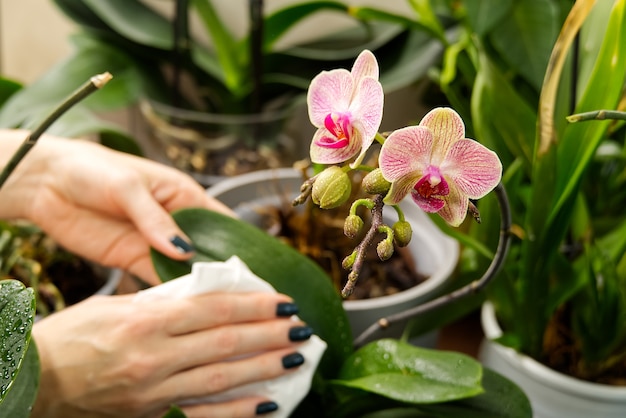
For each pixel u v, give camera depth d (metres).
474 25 0.83
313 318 0.73
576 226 0.81
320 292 0.74
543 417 0.79
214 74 1.08
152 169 0.84
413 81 0.98
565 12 0.88
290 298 0.73
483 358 0.85
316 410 0.75
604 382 0.80
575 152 0.72
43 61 1.26
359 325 0.80
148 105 1.05
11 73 1.27
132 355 0.68
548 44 0.83
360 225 0.54
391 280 0.88
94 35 1.05
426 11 0.86
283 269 0.74
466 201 0.53
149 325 0.69
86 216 0.85
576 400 0.77
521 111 0.75
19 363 0.54
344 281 0.87
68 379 0.69
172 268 0.75
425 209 0.53
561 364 0.81
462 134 0.52
